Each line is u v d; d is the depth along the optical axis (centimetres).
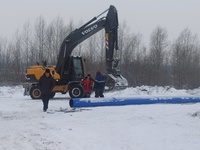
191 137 890
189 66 5069
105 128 1080
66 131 1061
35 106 1812
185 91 2973
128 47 5022
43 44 5034
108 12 2359
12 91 3206
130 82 4562
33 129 1111
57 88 2355
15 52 5053
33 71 2372
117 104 1620
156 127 1038
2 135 1023
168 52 5331
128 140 910
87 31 2400
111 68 2259
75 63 2381
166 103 1700
